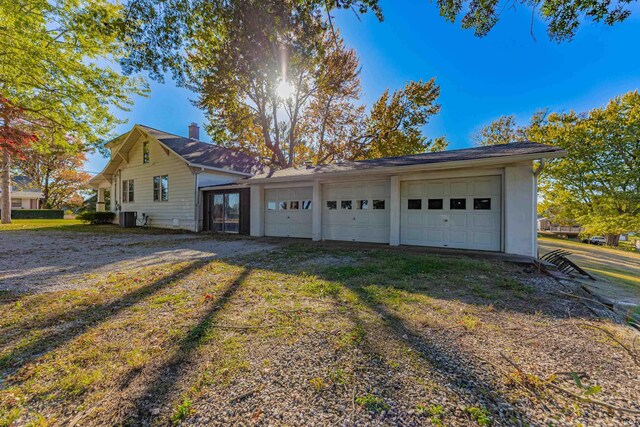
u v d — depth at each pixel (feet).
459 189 24.32
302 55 23.91
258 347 7.74
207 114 51.88
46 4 27.40
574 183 56.24
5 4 25.72
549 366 6.82
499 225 22.65
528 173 21.20
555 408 5.41
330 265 18.31
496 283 14.20
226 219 42.75
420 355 7.30
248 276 15.44
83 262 19.38
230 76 38.06
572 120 55.83
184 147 49.03
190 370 6.69
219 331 8.71
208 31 23.91
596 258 34.19
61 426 5.03
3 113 17.19
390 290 12.81
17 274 15.92
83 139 38.63
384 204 28.30
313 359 7.13
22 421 5.13
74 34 30.25
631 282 18.70
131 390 5.99
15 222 60.59
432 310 10.48
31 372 6.59
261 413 5.28
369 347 7.71
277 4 18.58
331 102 61.46
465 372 6.55
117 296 12.07
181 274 15.85
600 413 5.27
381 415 5.22
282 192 36.06
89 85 34.50
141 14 20.10
